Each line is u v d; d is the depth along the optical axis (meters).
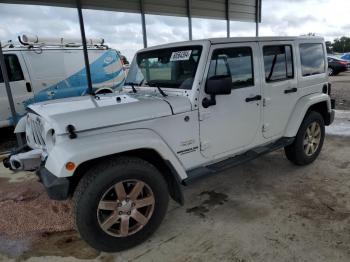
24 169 2.81
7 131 7.89
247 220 3.09
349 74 20.47
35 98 7.37
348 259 2.44
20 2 5.96
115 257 2.62
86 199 2.38
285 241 2.71
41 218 3.28
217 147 3.19
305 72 4.14
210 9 9.37
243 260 2.50
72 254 2.69
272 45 3.59
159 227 3.03
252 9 10.66
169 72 3.20
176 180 2.79
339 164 4.47
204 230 2.95
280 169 4.39
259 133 3.62
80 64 8.19
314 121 4.32
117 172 2.45
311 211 3.20
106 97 3.23
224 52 3.07
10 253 2.73
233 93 3.18
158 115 2.69
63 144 2.33
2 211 3.45
